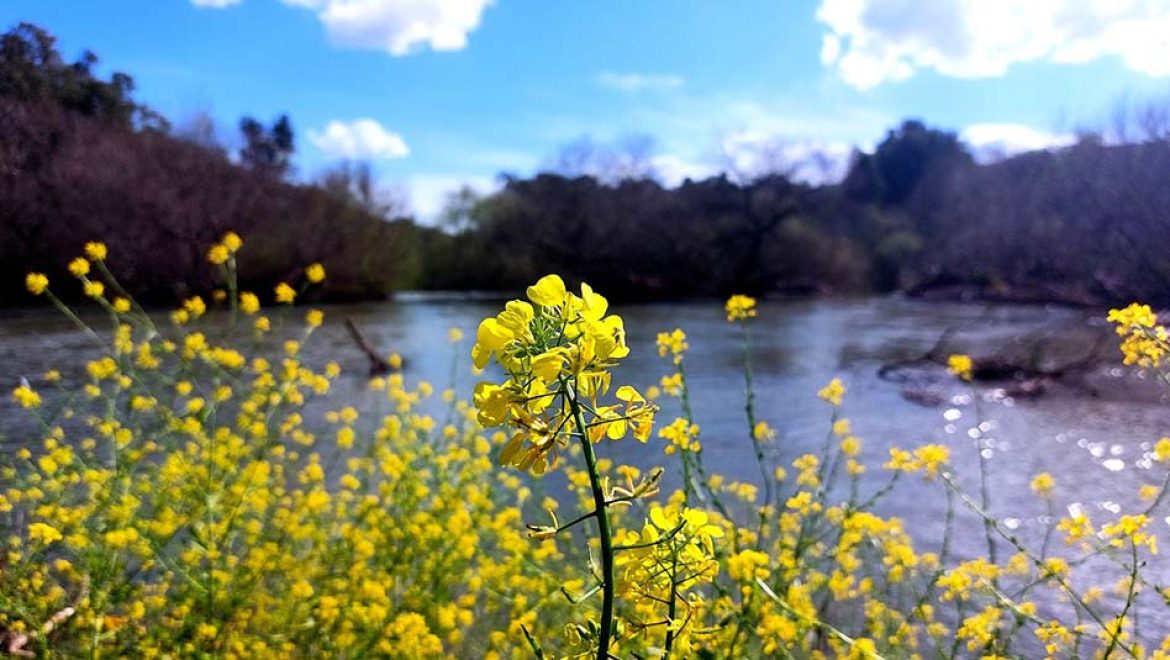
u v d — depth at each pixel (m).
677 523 1.66
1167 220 29.42
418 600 3.97
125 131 37.25
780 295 51.25
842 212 62.78
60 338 17.94
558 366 1.33
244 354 16.50
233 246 5.60
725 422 12.30
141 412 6.20
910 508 7.91
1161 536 6.84
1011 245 42.88
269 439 4.75
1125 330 3.57
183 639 3.39
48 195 29.48
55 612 3.50
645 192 51.16
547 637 3.71
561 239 48.81
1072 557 6.35
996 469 9.80
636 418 1.45
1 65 37.62
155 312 26.81
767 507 4.18
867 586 3.86
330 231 37.75
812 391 15.27
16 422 9.00
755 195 51.16
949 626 4.66
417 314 30.53
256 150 53.72
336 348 19.12
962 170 59.88
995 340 23.16
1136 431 11.74
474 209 49.44
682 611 1.78
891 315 33.97
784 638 2.95
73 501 4.66
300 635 3.68
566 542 5.07
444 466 4.88
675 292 50.09
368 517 4.34
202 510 3.86
